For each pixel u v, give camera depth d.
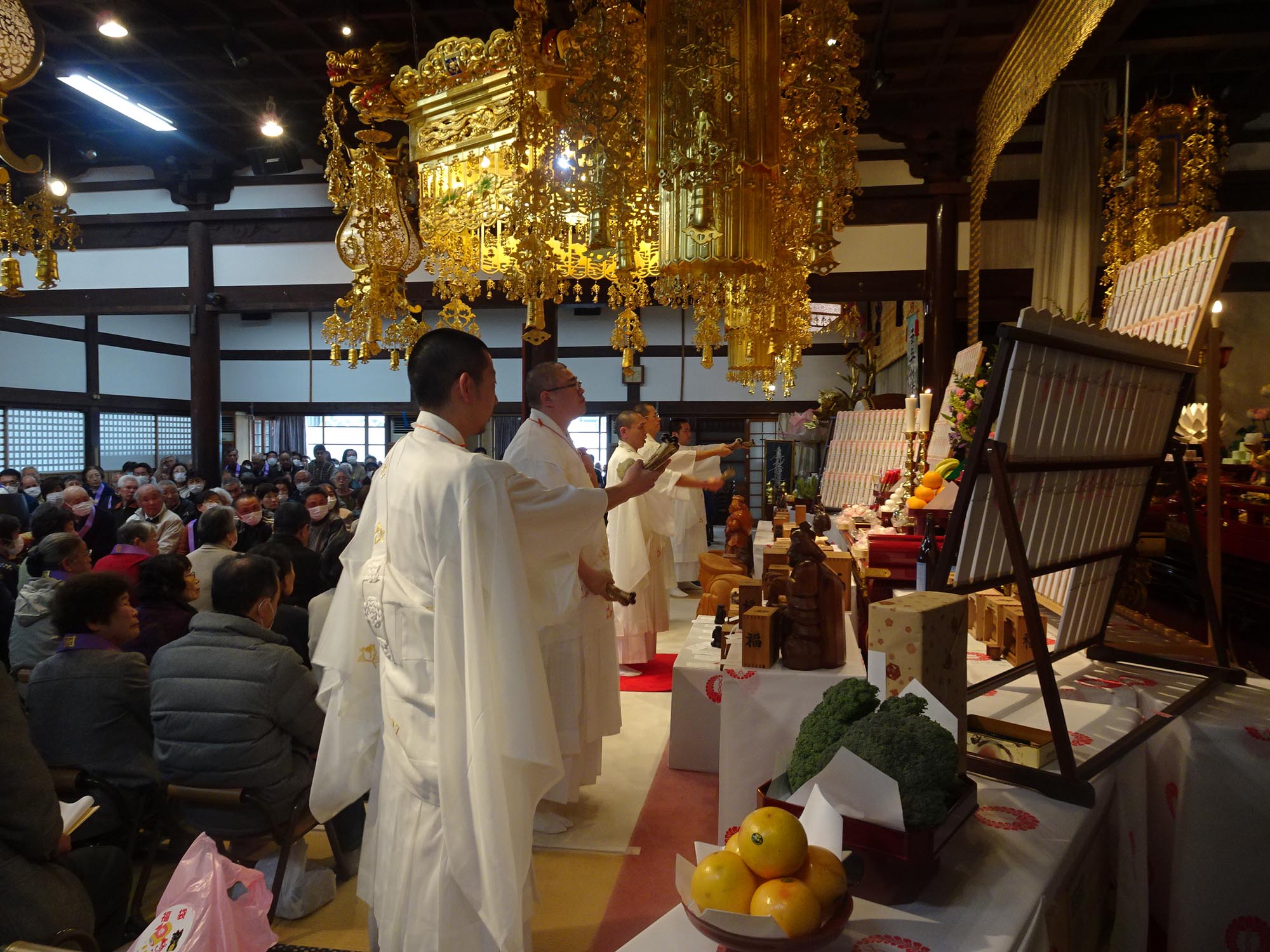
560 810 2.87
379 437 16.14
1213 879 1.77
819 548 2.19
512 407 14.91
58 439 12.99
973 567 1.62
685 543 7.46
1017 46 4.94
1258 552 4.29
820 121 3.07
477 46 3.51
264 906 0.80
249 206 8.88
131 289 8.98
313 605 2.84
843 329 10.52
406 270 4.12
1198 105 5.77
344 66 3.72
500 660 1.63
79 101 7.38
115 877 2.06
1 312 9.07
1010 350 1.47
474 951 1.64
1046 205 6.88
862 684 1.31
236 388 15.88
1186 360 2.15
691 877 1.02
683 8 2.24
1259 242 7.50
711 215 2.25
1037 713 1.85
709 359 4.10
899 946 0.99
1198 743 1.79
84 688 2.34
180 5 5.78
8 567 4.29
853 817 1.12
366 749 1.98
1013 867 1.20
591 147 2.57
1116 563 2.25
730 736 2.14
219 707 2.19
